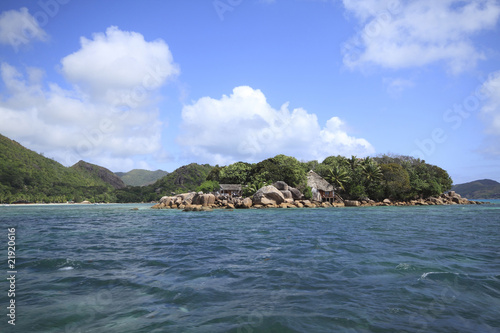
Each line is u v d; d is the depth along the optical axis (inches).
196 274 301.9
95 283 270.5
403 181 2807.6
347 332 170.1
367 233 647.8
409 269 315.3
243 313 198.4
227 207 2014.0
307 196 2551.7
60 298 229.9
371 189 2871.6
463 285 258.7
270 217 1227.9
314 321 185.0
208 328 175.5
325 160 3472.0
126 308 209.0
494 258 372.5
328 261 357.4
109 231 732.7
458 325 179.5
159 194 7081.7
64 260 369.7
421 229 730.8
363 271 308.2
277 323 181.9
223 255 405.4
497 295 234.4
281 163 2997.0
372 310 203.0
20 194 5014.8
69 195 5757.9
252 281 275.0
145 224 936.3
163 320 187.8
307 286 258.7
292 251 430.0
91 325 180.7
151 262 360.2
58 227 845.8
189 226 856.3
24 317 192.4
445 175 3427.7
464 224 872.9
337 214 1408.7
